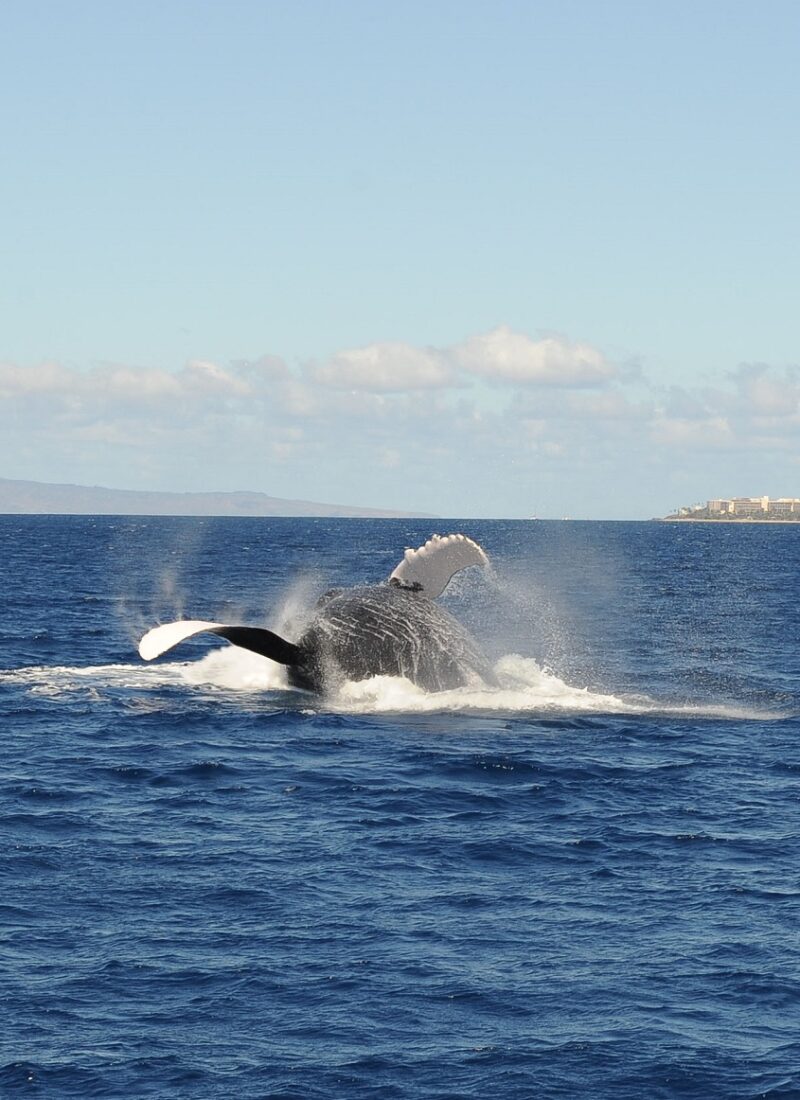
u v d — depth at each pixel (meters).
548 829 23.88
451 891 20.23
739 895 20.25
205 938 18.12
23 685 38.84
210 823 23.83
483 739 31.28
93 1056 14.88
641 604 82.81
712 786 27.39
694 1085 14.44
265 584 98.38
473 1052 15.10
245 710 34.56
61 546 182.38
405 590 36.56
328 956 17.59
